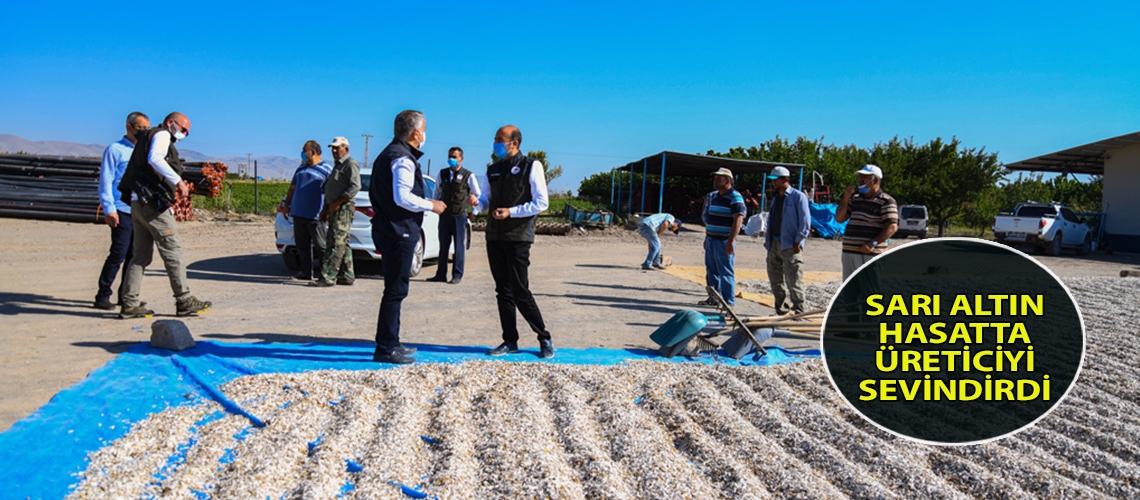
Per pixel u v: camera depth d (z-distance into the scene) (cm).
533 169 507
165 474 307
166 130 594
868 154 4059
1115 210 2627
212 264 1041
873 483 329
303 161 900
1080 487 332
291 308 696
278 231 970
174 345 488
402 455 338
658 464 340
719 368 513
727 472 339
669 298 895
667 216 1216
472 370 469
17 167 1819
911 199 3847
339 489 307
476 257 1346
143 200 586
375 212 488
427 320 668
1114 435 405
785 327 578
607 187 4659
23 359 458
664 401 432
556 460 340
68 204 1702
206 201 2322
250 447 336
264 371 457
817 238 2556
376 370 453
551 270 1175
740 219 792
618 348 583
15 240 1323
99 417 360
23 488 282
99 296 646
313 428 364
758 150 4150
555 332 642
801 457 364
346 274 879
